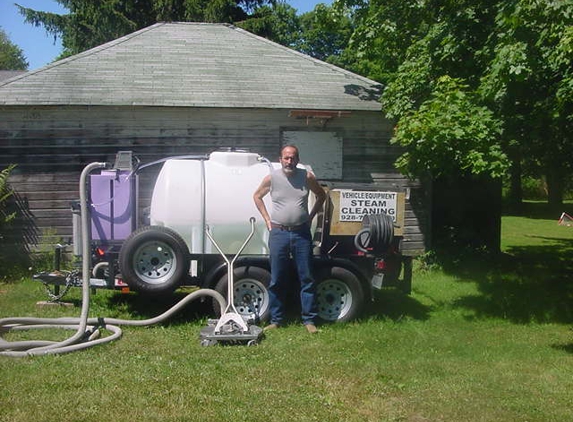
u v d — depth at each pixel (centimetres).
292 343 686
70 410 486
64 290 909
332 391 542
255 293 768
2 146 1101
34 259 1105
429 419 489
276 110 1145
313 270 773
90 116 1120
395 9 1129
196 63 1288
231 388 542
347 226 791
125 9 2720
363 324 780
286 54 1383
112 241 784
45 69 1199
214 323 714
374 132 1215
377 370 600
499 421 487
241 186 776
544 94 832
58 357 616
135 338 692
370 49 1173
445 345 703
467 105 811
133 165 830
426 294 984
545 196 4044
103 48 1312
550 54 746
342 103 1179
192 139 1148
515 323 826
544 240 1855
